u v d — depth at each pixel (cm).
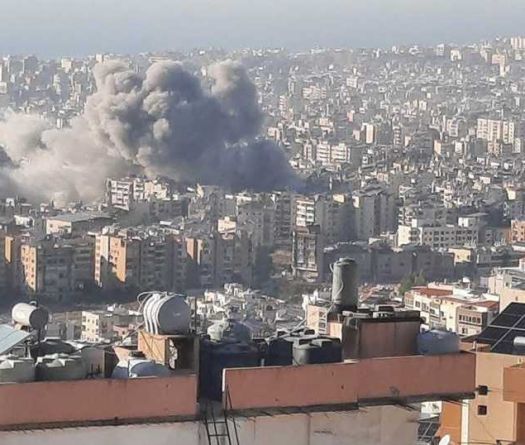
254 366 5384
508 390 6606
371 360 5359
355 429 5319
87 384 4906
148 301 5569
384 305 6269
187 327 5512
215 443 5047
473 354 5519
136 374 5125
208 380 5359
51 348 5603
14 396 4819
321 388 5238
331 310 6138
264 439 5159
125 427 4941
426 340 5675
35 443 4834
